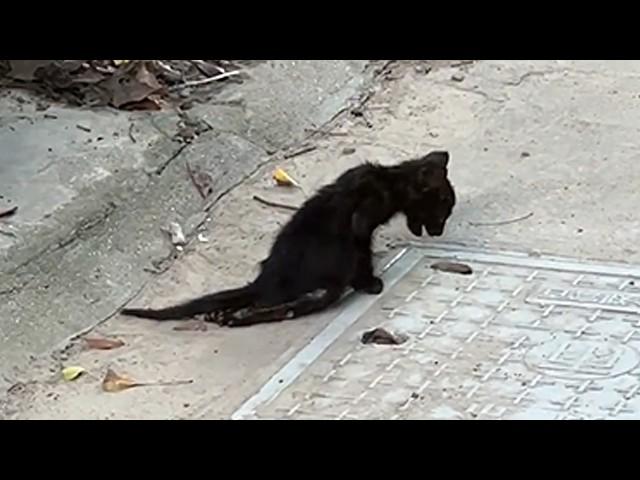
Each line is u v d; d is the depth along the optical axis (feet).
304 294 24.94
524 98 32.12
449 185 26.40
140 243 26.89
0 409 22.89
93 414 22.65
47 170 27.76
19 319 24.53
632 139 30.30
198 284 26.20
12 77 30.99
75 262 25.93
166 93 31.07
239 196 28.81
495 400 22.47
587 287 25.21
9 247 25.48
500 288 25.30
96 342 24.45
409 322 24.48
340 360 23.61
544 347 23.66
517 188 28.55
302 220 25.38
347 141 30.78
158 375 23.54
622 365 23.12
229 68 32.45
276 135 30.78
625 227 27.12
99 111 30.17
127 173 28.04
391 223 27.37
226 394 22.97
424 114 31.76
